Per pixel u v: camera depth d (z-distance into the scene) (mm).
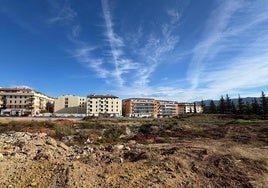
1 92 117938
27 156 12914
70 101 141375
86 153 15078
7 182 9562
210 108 101250
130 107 152125
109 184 9820
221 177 11523
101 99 140375
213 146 21188
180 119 67750
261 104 78000
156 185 9828
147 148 18828
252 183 10852
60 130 33469
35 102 120125
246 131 36375
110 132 36812
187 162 13586
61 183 9492
